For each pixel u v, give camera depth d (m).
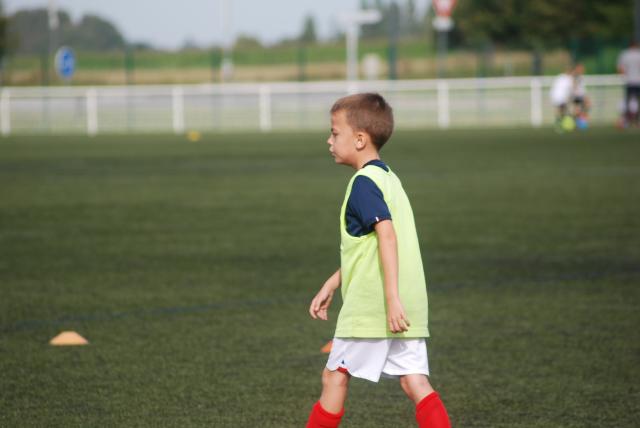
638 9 103.31
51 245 32.16
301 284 25.62
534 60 124.12
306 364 18.19
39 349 19.27
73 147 81.00
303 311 22.58
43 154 73.31
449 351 19.02
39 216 39.34
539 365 17.97
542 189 46.78
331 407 12.14
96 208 41.72
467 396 16.16
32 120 111.12
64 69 119.19
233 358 18.59
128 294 24.45
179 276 26.77
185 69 172.50
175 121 107.25
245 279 26.28
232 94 108.00
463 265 27.98
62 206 42.50
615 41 133.50
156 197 45.59
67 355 18.81
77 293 24.59
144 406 15.67
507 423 14.81
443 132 94.62
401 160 63.62
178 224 36.81
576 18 178.75
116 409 15.51
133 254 30.36
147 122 114.06
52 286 25.50
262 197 45.09
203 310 22.67
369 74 131.25
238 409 15.55
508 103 111.00
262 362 18.31
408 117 110.81
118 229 35.66
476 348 19.22
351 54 128.12
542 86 113.81
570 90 96.62
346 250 11.98
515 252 29.97
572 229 34.41
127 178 54.69
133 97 118.31
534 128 98.94
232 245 31.88
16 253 30.62
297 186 49.59
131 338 20.11
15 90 112.25
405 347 11.95
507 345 19.41
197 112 116.38
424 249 30.62
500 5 192.12
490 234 33.53
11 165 63.62
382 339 11.83
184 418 15.09
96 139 92.62
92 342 19.80
